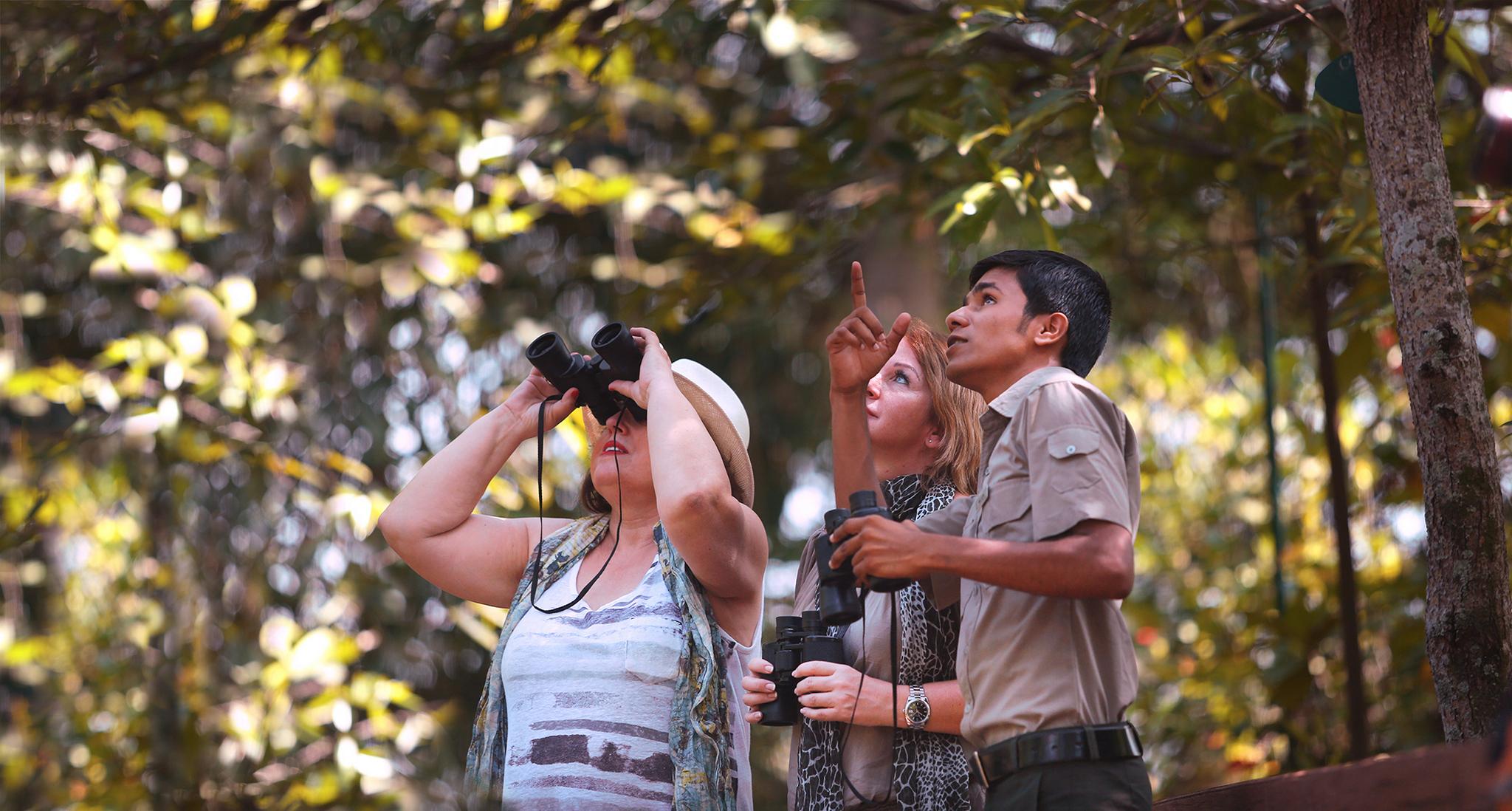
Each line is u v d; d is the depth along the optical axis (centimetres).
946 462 553
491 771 523
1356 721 808
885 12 1141
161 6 913
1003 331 456
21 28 928
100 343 1311
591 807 489
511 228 1123
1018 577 397
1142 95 845
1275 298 1102
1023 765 408
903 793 501
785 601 1456
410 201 1148
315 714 1007
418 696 1250
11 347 1142
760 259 1112
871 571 409
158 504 1182
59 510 1173
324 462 1073
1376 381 955
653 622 512
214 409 1062
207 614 1156
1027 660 416
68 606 1232
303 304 1214
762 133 1220
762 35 988
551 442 1133
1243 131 847
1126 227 1023
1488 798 352
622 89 1203
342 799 1004
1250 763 948
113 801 1029
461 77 1090
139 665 1127
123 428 1016
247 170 1168
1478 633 461
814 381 1528
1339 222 789
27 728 1161
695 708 499
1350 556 819
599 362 560
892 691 496
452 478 576
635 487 553
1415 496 920
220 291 1055
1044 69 884
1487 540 462
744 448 569
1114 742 406
